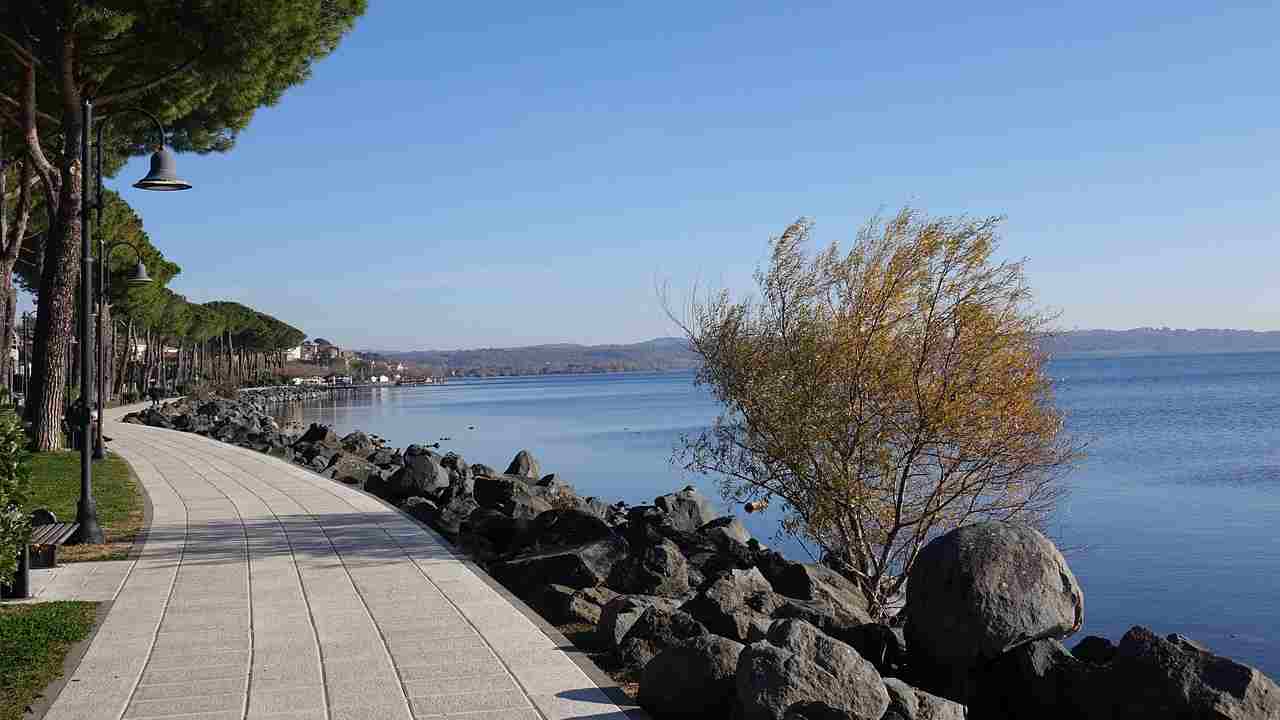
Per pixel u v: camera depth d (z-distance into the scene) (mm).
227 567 11805
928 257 12523
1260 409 64562
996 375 12453
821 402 12875
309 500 18016
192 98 24516
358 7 24125
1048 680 8141
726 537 13578
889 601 13242
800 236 13492
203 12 21375
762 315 13773
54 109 25969
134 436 35594
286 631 8859
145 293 60938
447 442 51875
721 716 6922
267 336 136125
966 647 8312
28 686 7254
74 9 21031
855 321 12875
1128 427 51844
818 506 13281
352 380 198500
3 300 27094
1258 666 12602
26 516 8477
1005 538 8625
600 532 12250
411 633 8789
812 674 6660
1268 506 25156
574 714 6730
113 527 14797
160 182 13836
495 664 7859
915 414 12680
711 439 14852
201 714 6688
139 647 8320
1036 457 12789
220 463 25344
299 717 6645
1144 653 7648
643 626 8492
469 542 13719
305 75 25234
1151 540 20641
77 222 25969
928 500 13008
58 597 10141
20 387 52625
